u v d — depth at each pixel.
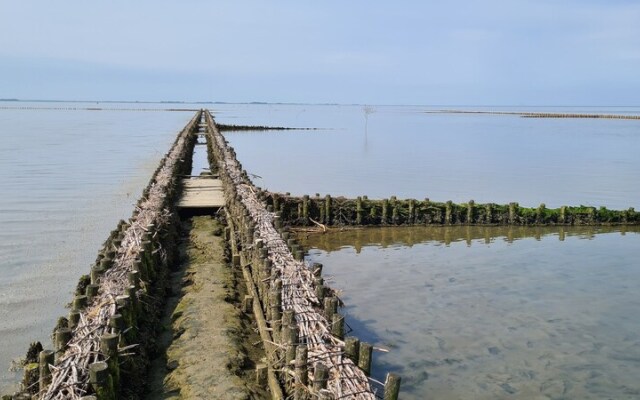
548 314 15.06
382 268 19.00
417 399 10.75
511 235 24.41
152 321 11.27
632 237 24.22
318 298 10.51
